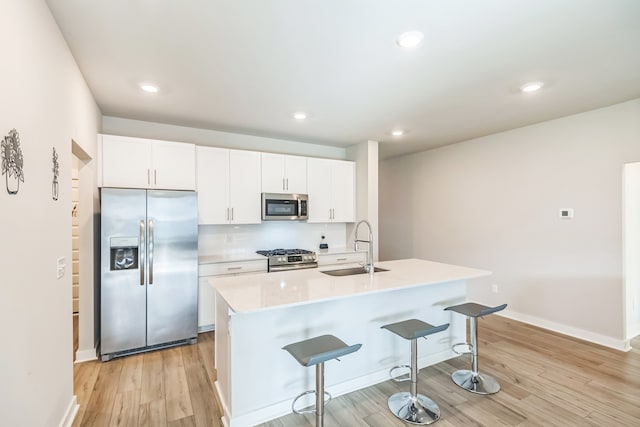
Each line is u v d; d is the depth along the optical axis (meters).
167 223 3.24
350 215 4.95
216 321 2.48
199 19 1.79
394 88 2.78
